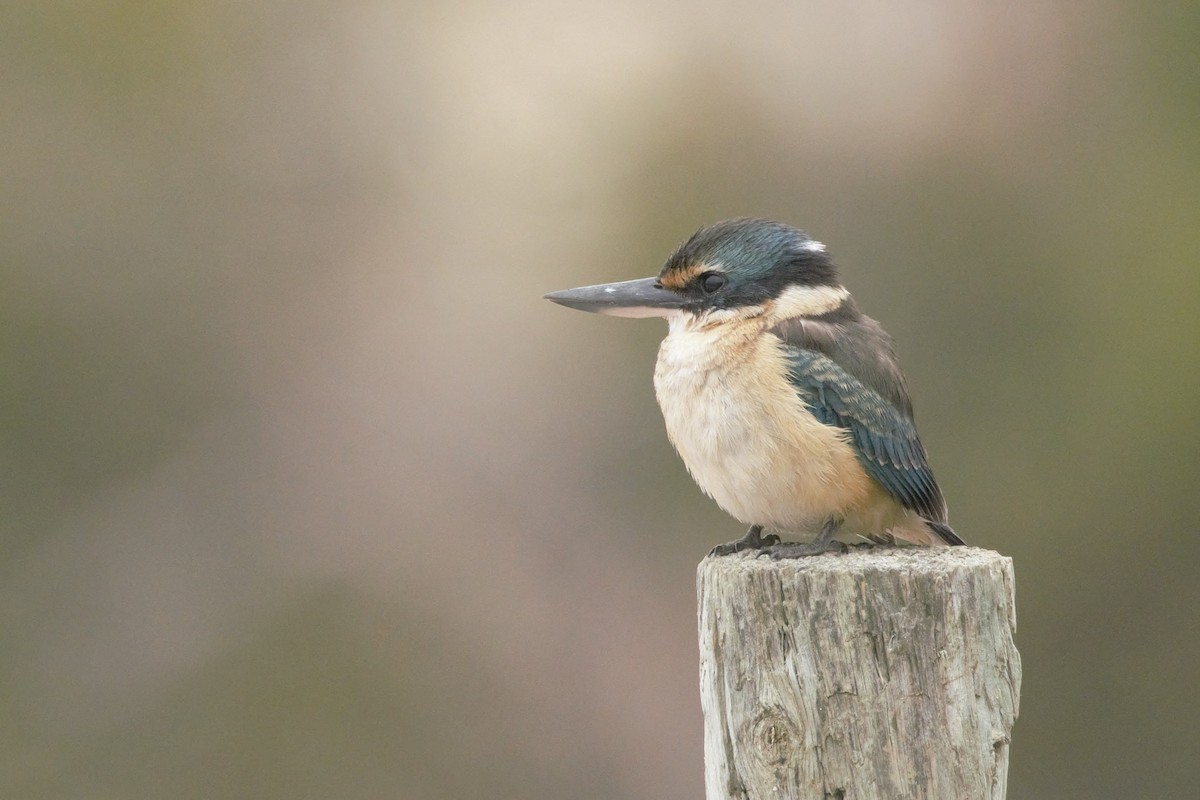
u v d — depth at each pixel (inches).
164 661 564.1
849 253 552.1
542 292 578.9
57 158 602.2
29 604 567.2
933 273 552.1
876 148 558.6
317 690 558.9
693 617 546.9
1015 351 544.7
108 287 598.2
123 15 611.5
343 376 594.6
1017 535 533.0
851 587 190.9
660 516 559.5
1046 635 529.3
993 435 539.8
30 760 546.9
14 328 588.1
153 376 595.5
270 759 547.2
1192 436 530.3
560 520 565.0
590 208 577.6
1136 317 540.4
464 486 574.2
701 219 561.0
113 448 589.6
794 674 191.9
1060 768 522.6
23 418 584.4
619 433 566.9
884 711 189.3
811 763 190.9
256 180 609.6
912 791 188.5
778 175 562.3
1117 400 535.5
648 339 568.4
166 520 580.7
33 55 607.8
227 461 588.7
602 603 554.3
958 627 189.9
